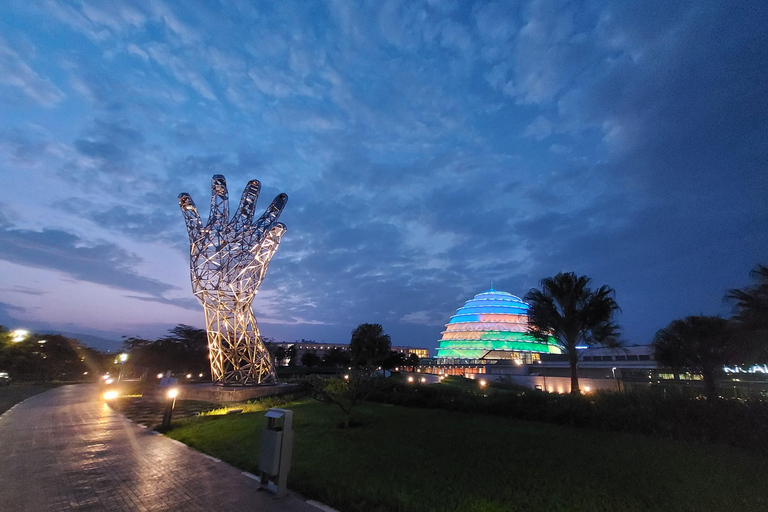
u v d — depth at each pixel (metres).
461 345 85.56
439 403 17.83
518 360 64.81
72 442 11.02
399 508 6.10
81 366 75.94
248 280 27.70
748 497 6.46
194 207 26.25
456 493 6.67
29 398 25.06
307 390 27.17
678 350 25.92
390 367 60.34
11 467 8.44
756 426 10.06
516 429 12.42
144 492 6.87
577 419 12.98
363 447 9.91
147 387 34.38
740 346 19.03
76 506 6.28
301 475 7.62
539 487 6.98
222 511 6.08
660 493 6.64
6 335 45.69
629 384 18.75
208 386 25.92
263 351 28.73
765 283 16.73
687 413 11.45
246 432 11.72
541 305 24.66
